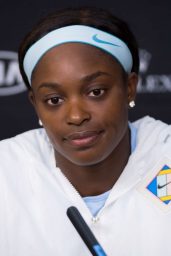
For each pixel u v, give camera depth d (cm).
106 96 289
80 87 282
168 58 735
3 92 741
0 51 740
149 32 740
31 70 301
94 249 233
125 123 309
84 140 290
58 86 283
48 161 367
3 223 356
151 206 349
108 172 341
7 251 355
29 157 371
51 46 288
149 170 356
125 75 308
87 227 239
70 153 299
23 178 367
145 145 360
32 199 360
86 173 340
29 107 743
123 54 305
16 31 743
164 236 343
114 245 344
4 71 741
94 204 352
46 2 749
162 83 734
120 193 348
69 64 282
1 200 360
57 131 293
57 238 350
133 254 342
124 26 314
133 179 349
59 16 298
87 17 298
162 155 359
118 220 346
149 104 734
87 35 291
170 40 737
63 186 356
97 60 287
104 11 310
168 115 731
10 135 743
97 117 287
